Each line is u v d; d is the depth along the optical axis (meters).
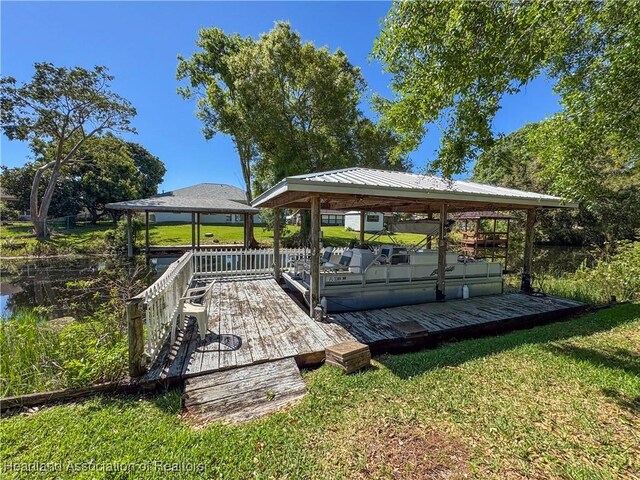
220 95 17.97
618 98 2.81
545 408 2.78
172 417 2.68
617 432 2.46
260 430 2.48
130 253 15.31
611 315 5.92
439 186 5.70
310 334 4.49
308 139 16.80
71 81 20.45
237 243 19.83
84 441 2.32
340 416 2.66
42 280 10.91
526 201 6.21
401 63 3.20
